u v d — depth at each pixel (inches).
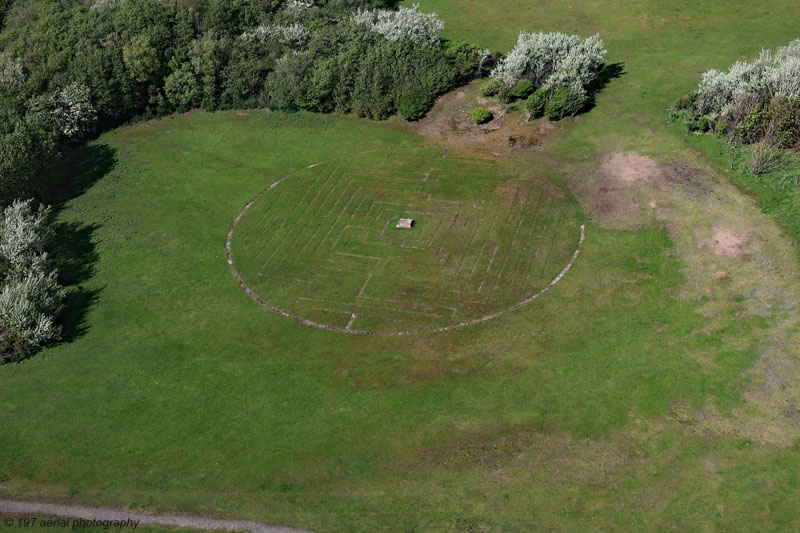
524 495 1475.1
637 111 2620.6
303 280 2103.8
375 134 2714.1
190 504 1520.7
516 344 1830.7
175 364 1870.1
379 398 1721.2
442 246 2167.8
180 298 2075.5
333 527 1449.3
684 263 1996.8
